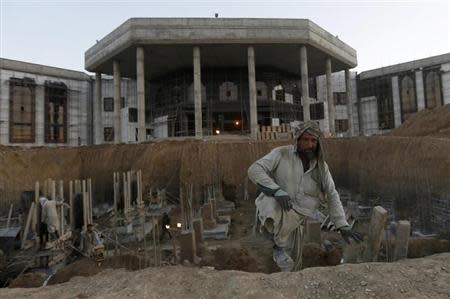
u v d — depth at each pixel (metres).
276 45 34.41
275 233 4.36
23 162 27.06
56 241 14.65
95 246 12.62
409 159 18.55
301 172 4.35
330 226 15.10
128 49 34.09
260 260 11.02
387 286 4.10
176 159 26.31
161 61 39.03
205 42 32.78
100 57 37.81
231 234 16.67
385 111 48.25
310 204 4.36
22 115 40.19
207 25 32.91
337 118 50.75
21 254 13.88
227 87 42.84
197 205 22.33
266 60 40.00
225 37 32.97
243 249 11.04
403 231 6.66
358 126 50.88
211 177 25.08
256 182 4.29
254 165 4.38
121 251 13.60
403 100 46.47
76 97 45.31
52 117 43.03
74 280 5.23
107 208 25.25
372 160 22.98
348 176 26.09
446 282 4.18
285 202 3.97
